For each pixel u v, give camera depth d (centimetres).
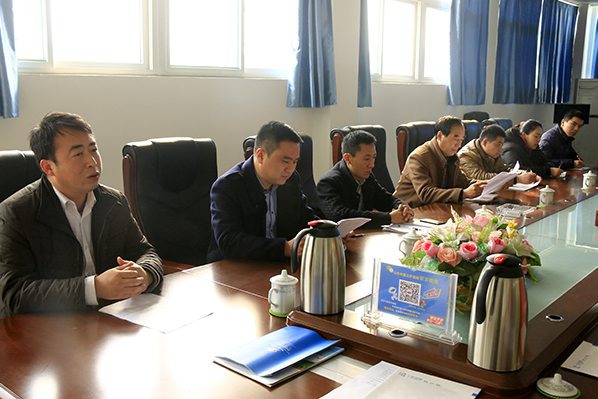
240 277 180
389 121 588
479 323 111
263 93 446
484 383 109
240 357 121
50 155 166
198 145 246
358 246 217
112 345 131
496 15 732
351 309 145
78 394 109
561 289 161
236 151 432
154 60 383
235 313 150
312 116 492
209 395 109
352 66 498
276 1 461
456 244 139
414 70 629
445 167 350
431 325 127
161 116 380
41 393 109
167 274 185
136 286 157
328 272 137
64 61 339
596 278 172
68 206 174
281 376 115
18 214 164
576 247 213
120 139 359
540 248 210
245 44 440
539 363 116
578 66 946
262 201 218
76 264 174
